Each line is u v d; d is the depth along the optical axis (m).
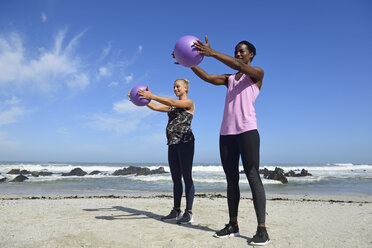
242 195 10.20
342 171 29.41
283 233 3.03
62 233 2.90
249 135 2.61
